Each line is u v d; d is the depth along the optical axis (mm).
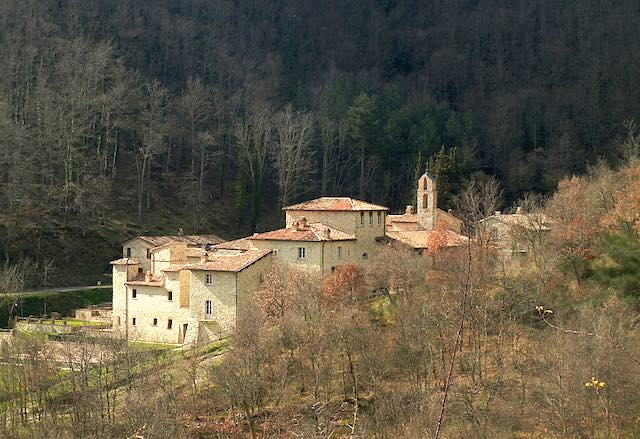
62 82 142750
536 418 52812
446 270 70000
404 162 160125
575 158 152250
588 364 50281
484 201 97312
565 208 76875
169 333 84000
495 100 185875
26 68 142250
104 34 177250
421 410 52562
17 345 68938
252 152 157500
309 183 159125
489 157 163875
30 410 62625
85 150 141875
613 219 66438
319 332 64375
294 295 72500
